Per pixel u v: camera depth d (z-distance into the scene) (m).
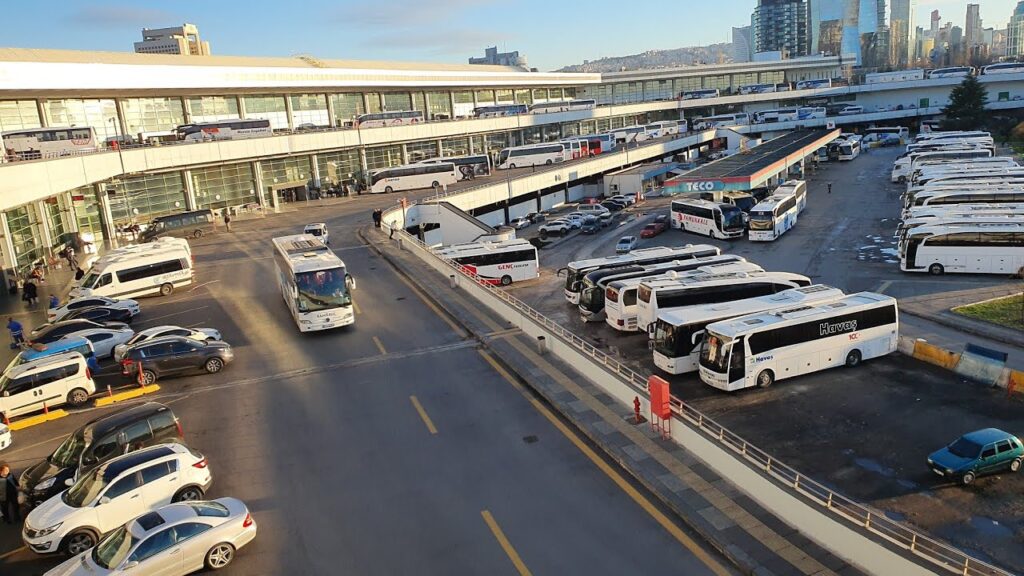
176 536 14.61
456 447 20.08
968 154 76.75
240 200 68.62
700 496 16.41
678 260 39.03
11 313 36.47
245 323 33.47
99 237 56.56
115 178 57.41
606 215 68.50
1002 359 23.58
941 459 17.84
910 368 25.64
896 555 12.66
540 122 101.31
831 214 63.84
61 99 56.50
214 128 63.81
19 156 47.66
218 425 22.50
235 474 19.22
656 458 18.30
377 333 31.05
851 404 22.83
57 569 14.45
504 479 18.16
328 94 84.00
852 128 139.12
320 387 25.23
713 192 63.75
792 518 15.04
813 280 41.34
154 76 61.03
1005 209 45.25
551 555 14.87
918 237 40.28
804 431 21.12
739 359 24.28
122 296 38.16
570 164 82.62
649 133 113.50
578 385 23.47
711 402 23.88
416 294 37.19
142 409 20.36
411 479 18.42
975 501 16.91
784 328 24.86
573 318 36.69
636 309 32.59
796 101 148.50
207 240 55.94
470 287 36.00
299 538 16.05
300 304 30.44
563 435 20.42
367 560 15.07
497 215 74.19
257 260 47.34
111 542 14.81
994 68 134.38
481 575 14.33
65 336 29.73
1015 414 21.39
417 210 60.12
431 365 26.80
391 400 23.69
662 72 157.00
